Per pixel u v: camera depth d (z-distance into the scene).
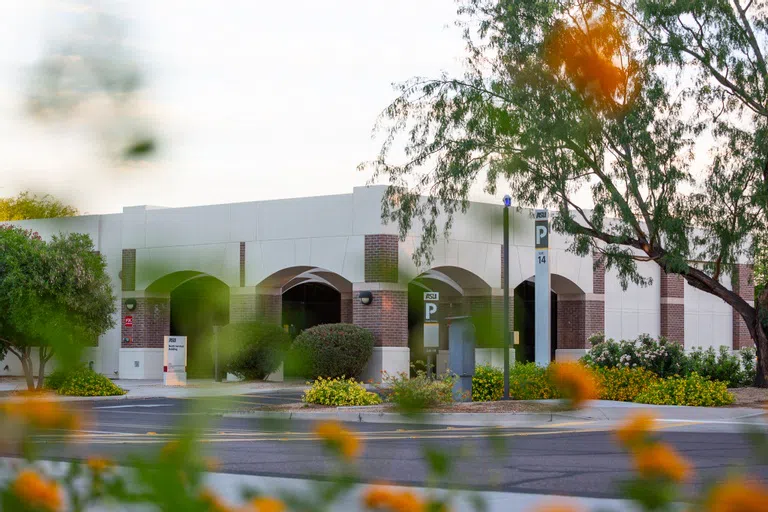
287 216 42.53
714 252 33.94
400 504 2.27
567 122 29.20
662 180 31.30
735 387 37.28
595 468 15.25
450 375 26.80
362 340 39.12
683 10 30.47
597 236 34.25
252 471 14.11
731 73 31.95
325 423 2.46
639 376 31.64
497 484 2.54
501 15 31.17
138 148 1.88
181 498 2.23
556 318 51.03
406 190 34.66
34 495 2.31
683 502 2.03
